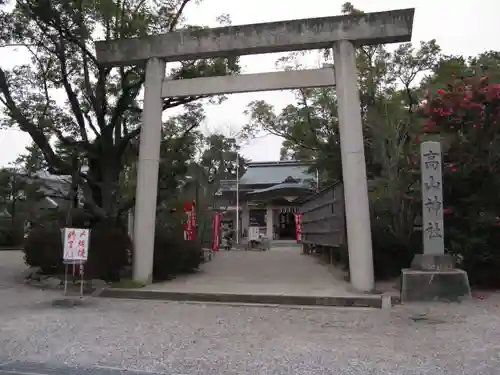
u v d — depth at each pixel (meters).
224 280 14.30
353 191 11.88
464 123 12.77
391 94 17.88
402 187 14.67
